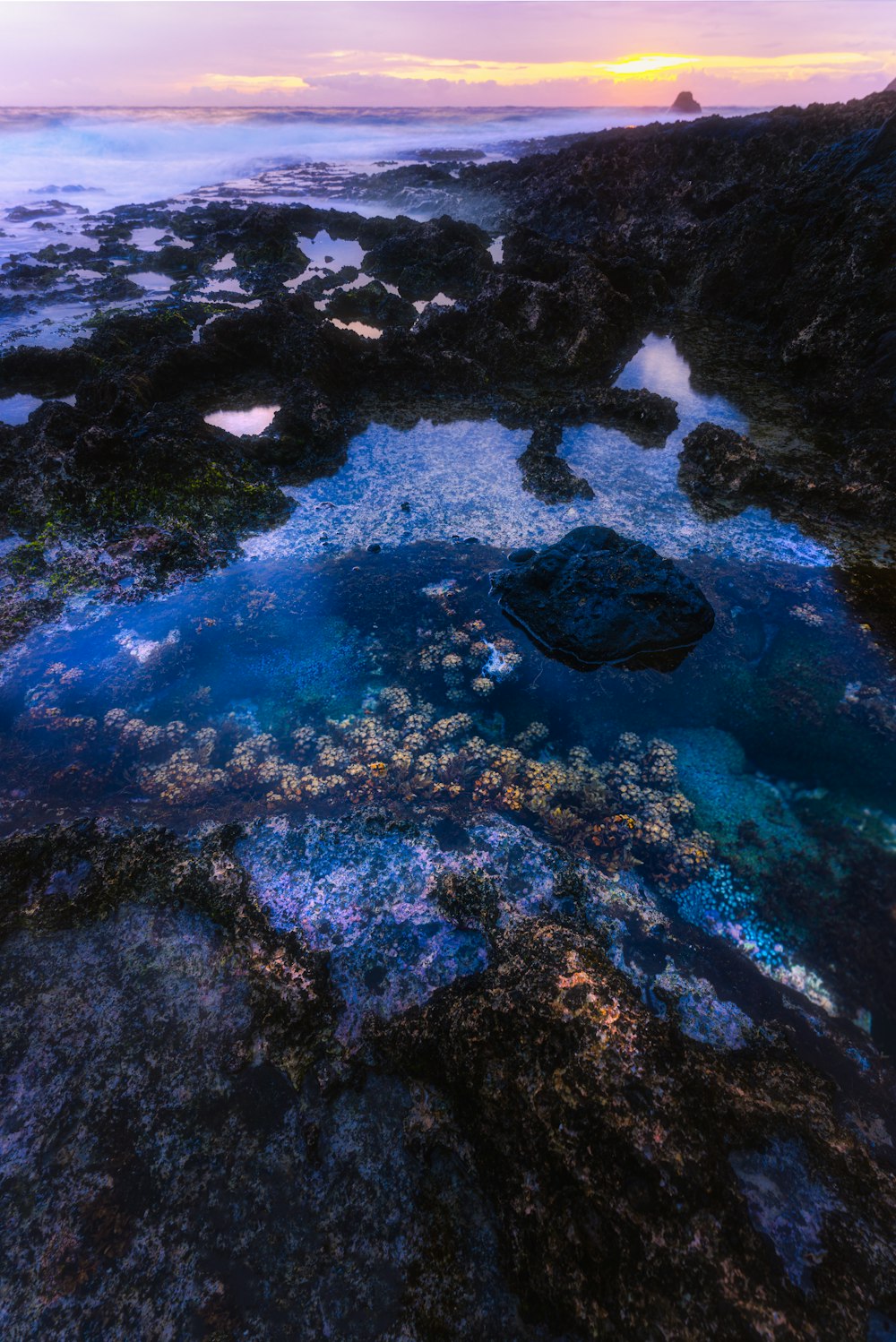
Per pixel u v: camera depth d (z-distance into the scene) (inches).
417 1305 22.2
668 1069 24.2
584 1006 25.6
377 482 62.6
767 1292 20.2
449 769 39.2
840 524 54.9
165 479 57.9
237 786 38.5
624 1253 21.2
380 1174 24.7
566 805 37.4
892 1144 25.6
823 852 34.9
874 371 64.2
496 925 31.0
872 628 46.1
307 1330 21.8
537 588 48.5
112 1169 24.8
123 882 32.9
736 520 56.1
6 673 44.6
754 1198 22.2
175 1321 22.0
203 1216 23.9
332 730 41.6
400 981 29.2
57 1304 22.3
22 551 53.4
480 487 61.4
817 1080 26.5
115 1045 27.8
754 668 44.4
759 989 30.0
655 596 45.9
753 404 71.7
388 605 49.9
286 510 59.0
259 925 31.3
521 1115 24.3
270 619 48.8
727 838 35.9
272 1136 25.5
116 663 45.4
